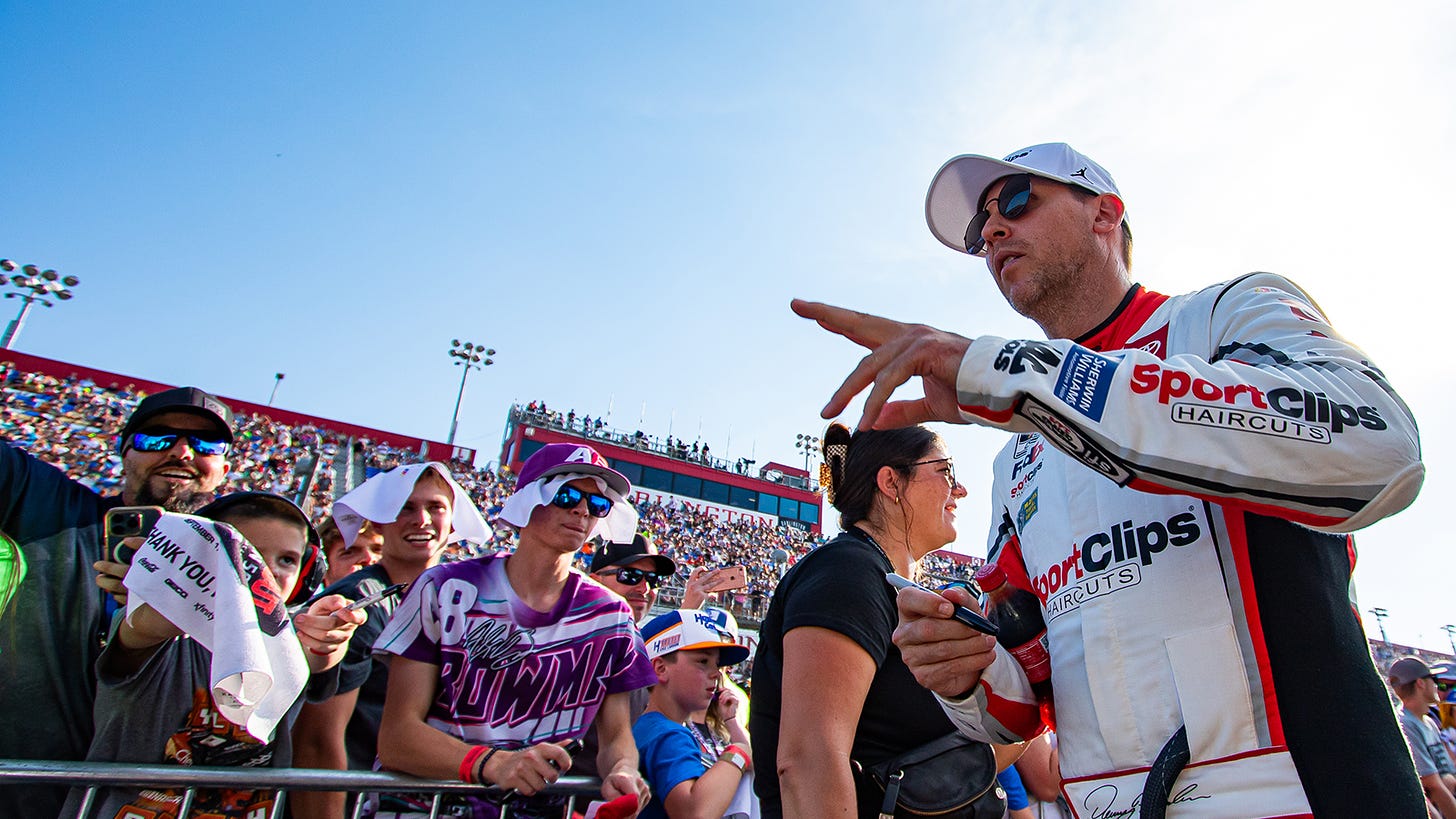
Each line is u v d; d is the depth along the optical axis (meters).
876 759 1.62
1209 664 1.05
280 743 2.34
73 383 24.06
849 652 1.50
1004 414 1.00
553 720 2.72
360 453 27.77
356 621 2.50
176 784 2.06
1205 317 1.27
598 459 3.05
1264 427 0.90
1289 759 0.98
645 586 4.46
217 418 2.96
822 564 1.72
